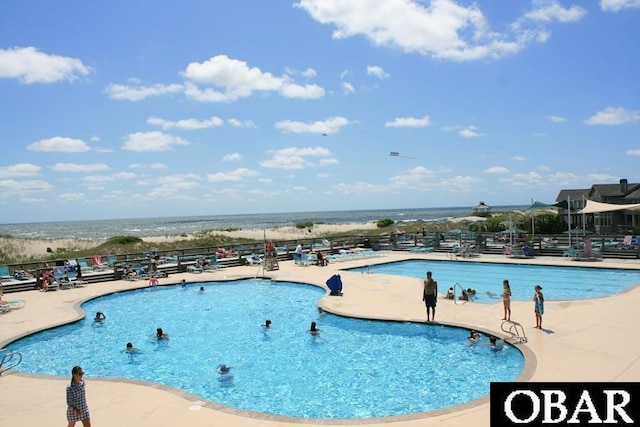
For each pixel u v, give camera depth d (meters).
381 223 76.12
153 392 10.26
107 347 15.20
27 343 15.73
